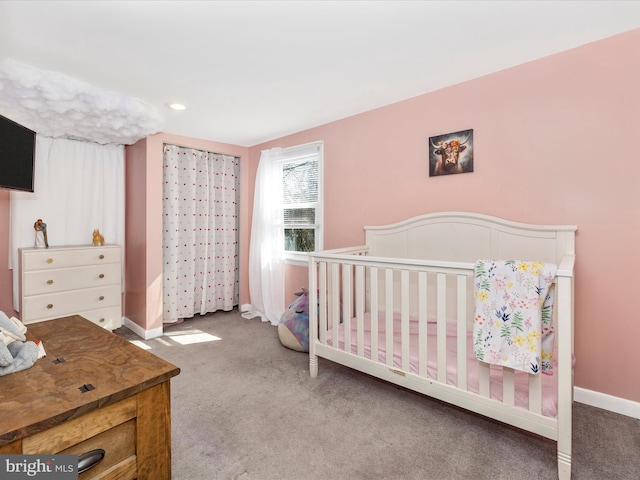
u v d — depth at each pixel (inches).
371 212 115.2
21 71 81.2
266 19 64.6
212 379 94.0
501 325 58.2
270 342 124.2
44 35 68.9
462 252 93.1
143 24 65.6
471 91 92.1
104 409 37.2
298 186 142.9
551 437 56.2
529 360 55.1
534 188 82.9
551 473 57.7
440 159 98.0
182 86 94.6
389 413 76.9
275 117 121.1
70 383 39.8
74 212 132.2
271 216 148.1
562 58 78.5
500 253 86.8
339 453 63.2
